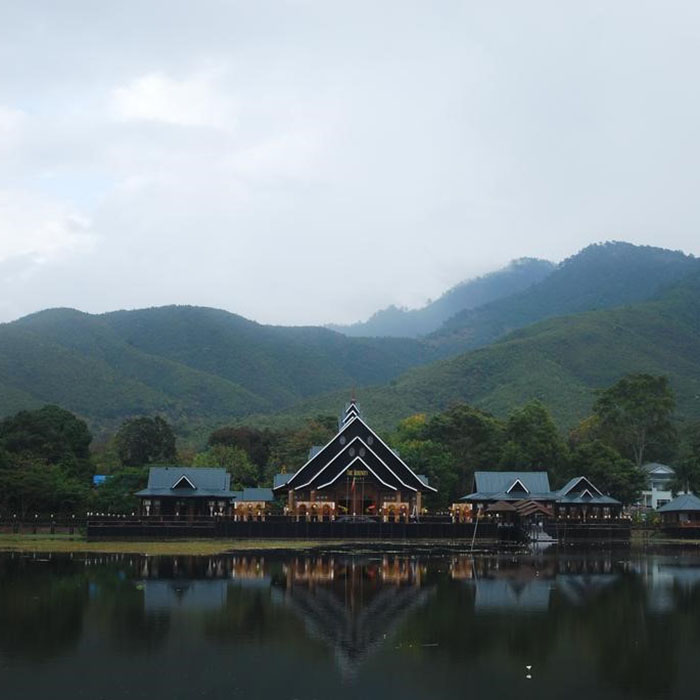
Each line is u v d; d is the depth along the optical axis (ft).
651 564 239.30
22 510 354.33
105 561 229.66
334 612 144.46
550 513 338.95
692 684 101.04
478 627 132.67
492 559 249.96
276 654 112.98
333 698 93.97
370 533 329.93
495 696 95.55
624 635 127.54
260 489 388.78
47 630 126.31
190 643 118.83
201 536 323.16
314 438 499.92
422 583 185.26
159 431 490.08
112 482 379.14
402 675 103.45
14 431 411.95
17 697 91.97
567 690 98.32
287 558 245.24
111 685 97.19
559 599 162.40
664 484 532.73
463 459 457.27
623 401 549.13
